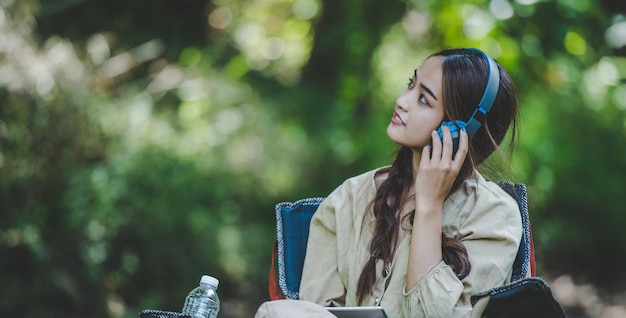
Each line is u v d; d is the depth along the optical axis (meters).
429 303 3.11
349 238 3.47
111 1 12.31
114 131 8.48
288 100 12.00
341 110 11.37
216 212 9.78
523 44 9.10
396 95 10.90
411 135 3.34
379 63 10.86
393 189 3.47
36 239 7.15
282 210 3.67
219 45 12.82
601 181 11.30
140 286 8.28
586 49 9.64
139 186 8.53
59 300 7.35
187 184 9.22
